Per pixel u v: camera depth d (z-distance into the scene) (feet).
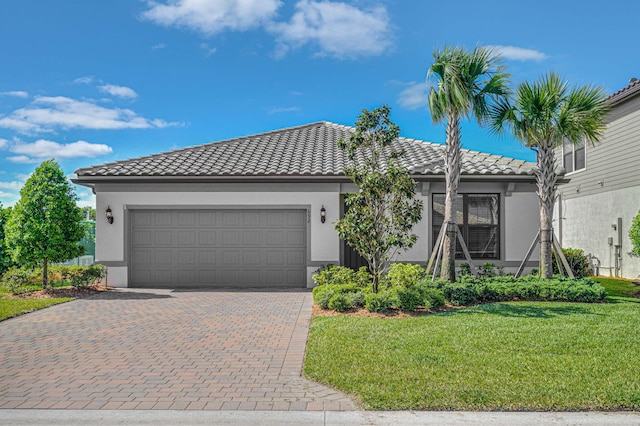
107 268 49.47
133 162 52.16
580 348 23.66
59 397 18.21
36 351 24.81
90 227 68.33
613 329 27.53
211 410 16.87
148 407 17.16
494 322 29.48
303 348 25.16
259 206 49.70
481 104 42.39
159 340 27.02
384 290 37.93
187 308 37.22
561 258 44.29
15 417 16.42
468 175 47.24
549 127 42.57
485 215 50.01
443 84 40.91
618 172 61.62
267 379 20.15
